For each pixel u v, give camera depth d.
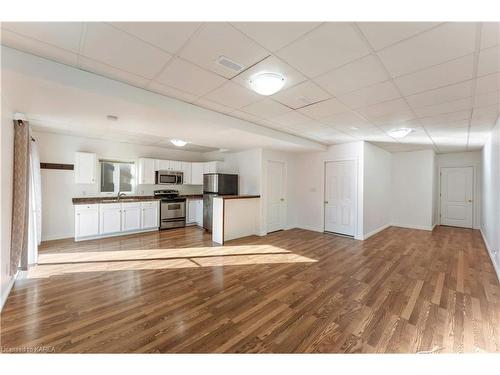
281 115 3.47
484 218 5.46
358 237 5.40
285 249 4.55
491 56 1.84
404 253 4.31
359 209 5.39
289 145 5.22
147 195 6.53
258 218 5.75
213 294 2.71
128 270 3.41
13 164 2.81
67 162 5.20
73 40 1.72
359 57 1.90
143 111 2.83
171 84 2.47
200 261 3.83
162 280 3.08
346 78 2.27
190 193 7.56
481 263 3.79
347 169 5.66
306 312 2.35
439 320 2.21
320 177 6.17
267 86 2.29
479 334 2.01
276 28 1.57
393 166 7.07
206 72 2.20
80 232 4.93
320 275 3.28
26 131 2.94
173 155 7.08
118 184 5.99
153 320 2.19
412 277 3.22
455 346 1.86
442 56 1.86
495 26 1.49
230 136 4.27
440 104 2.91
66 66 2.09
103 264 3.65
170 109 2.82
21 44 1.78
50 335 1.95
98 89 2.27
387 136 4.78
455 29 1.53
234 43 1.75
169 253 4.25
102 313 2.29
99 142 5.63
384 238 5.46
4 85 2.09
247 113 3.40
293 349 1.83
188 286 2.91
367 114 3.35
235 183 6.29
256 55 1.90
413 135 4.66
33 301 2.50
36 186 4.29
